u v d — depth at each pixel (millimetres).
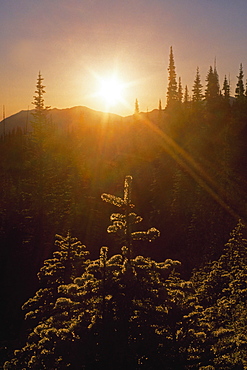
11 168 78938
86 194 65812
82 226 51500
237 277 20375
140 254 45031
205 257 40375
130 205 12484
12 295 33969
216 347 10859
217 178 54688
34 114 61969
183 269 40500
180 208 53625
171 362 10297
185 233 48250
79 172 72625
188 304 11555
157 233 12234
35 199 53000
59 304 11820
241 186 50625
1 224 45562
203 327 11430
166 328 10984
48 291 18641
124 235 12312
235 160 56094
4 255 39812
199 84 93438
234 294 19312
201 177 57406
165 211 55875
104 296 11219
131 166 82500
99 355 10266
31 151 61188
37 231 45250
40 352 12055
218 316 17438
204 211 49438
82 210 56750
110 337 10469
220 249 40469
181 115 86625
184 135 77125
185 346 10688
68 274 19750
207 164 60094
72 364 10320
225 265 25906
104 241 49594
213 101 83500
